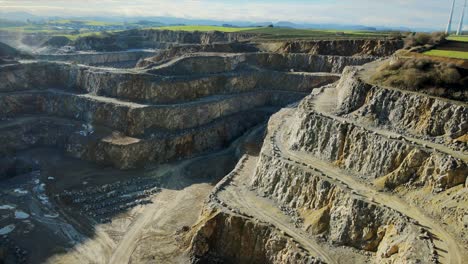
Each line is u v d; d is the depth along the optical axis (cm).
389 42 10288
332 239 4253
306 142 5700
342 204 4347
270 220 4681
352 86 5862
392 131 4966
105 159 7869
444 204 3797
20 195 6562
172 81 9206
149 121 8438
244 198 5244
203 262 4722
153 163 7994
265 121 9444
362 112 5478
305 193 4850
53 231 5584
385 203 4112
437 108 4700
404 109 5041
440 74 5138
